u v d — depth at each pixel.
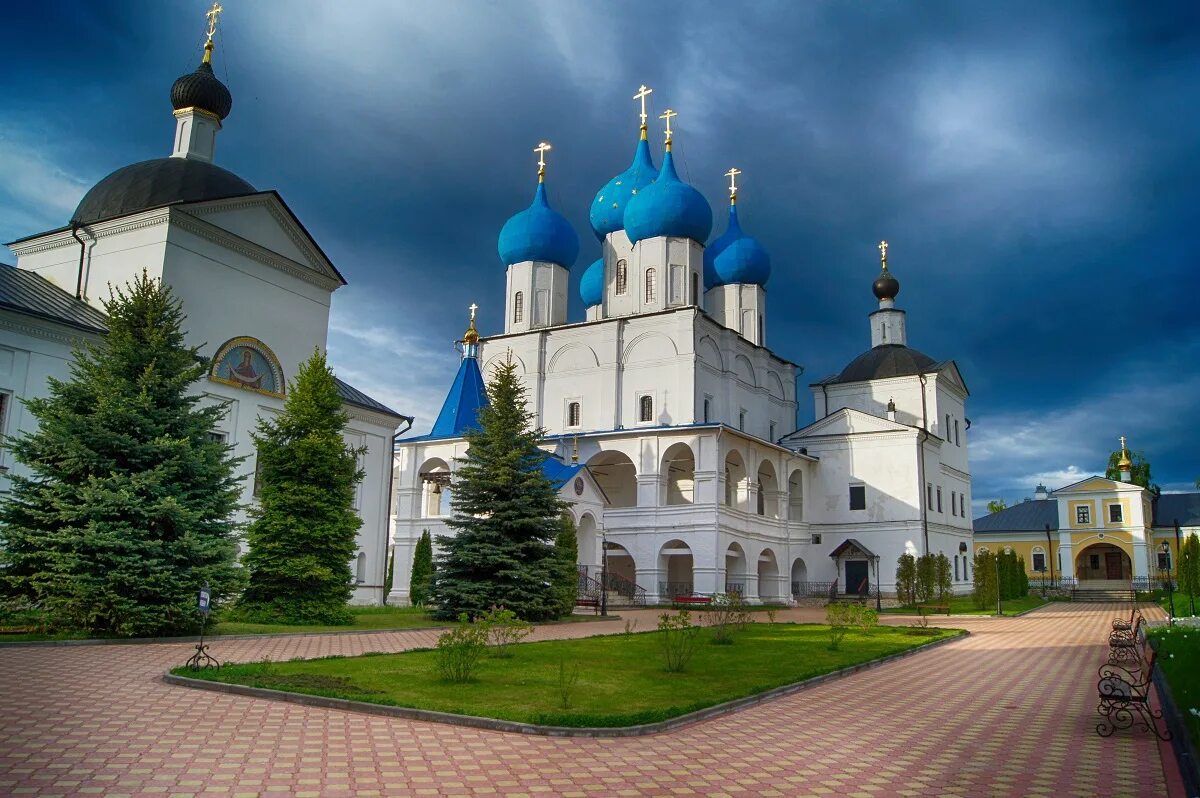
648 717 11.58
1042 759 10.31
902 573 45.69
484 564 29.31
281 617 25.06
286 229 35.19
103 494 18.88
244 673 14.04
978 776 9.48
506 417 31.44
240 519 31.44
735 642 23.45
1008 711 13.71
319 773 8.70
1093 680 17.42
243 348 32.88
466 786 8.45
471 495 30.83
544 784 8.64
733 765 9.70
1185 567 42.50
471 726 11.14
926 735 11.71
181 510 19.56
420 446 47.62
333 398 27.53
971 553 62.34
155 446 20.06
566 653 19.50
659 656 19.38
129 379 21.05
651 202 52.75
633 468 52.88
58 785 8.00
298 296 35.53
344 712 11.75
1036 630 30.67
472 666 15.66
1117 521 71.94
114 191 32.56
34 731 10.02
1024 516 80.12
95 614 18.50
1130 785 9.16
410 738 10.36
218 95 36.50
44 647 17.39
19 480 19.86
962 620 36.38
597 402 52.12
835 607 25.75
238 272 32.97
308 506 25.94
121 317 21.41
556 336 54.19
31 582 18.67
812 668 17.83
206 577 19.98
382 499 39.84
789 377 62.12
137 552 19.25
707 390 51.84
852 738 11.41
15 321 25.59
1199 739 9.97
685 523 45.38
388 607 35.28
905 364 59.31
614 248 55.88
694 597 42.50
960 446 62.97
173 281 30.42
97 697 12.23
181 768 8.72
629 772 9.22
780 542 51.62
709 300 60.88
